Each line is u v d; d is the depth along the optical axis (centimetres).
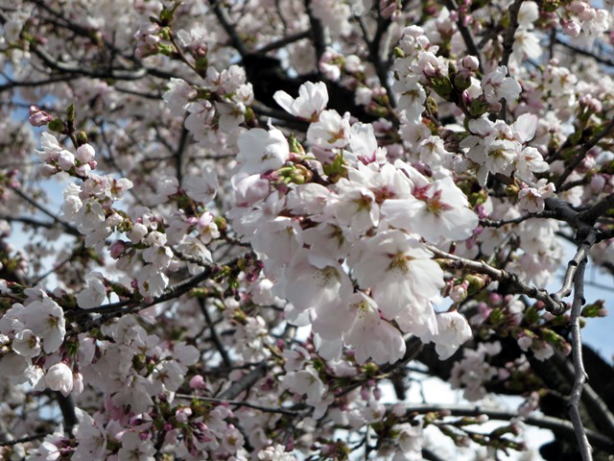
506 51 519
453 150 437
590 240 352
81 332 407
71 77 838
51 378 371
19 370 377
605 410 657
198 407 493
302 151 272
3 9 807
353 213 241
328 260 241
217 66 931
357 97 633
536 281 582
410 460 525
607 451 641
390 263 246
